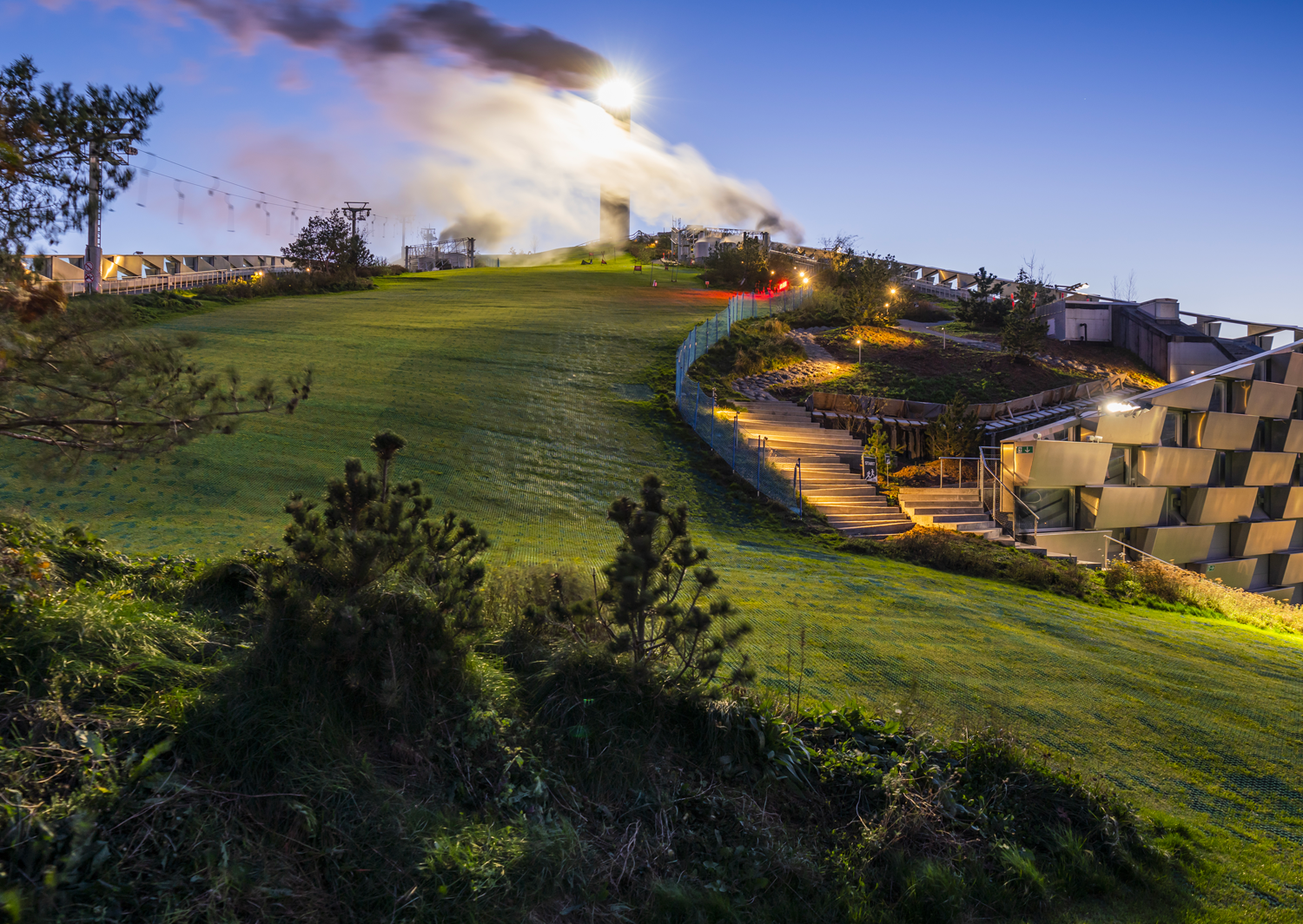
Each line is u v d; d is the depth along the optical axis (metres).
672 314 42.47
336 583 5.01
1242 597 18.06
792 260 70.44
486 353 29.72
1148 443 22.08
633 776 4.77
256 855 3.37
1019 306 42.12
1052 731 7.43
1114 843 5.13
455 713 4.71
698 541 14.97
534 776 4.47
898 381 30.55
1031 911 4.45
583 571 10.46
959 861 4.69
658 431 22.66
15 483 13.65
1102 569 18.48
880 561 15.64
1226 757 7.28
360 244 65.81
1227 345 39.94
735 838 4.52
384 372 26.05
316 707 4.20
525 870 3.77
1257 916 4.69
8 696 3.74
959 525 19.56
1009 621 11.76
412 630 4.83
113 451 6.08
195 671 4.34
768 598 11.20
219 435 17.83
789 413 25.05
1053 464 19.92
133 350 6.07
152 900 3.03
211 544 11.09
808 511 18.36
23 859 2.98
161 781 3.50
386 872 3.52
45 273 6.02
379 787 3.95
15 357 5.28
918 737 5.98
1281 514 25.94
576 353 30.77
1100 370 36.72
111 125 6.16
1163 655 10.87
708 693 5.53
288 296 45.94
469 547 6.16
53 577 5.57
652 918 3.81
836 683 7.90
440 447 19.12
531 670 5.62
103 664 4.18
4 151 5.42
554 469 18.67
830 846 4.71
